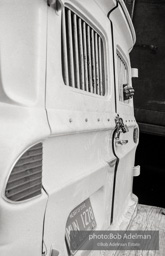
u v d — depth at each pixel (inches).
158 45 144.7
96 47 68.4
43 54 43.2
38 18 42.8
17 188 37.3
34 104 41.0
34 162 39.8
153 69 146.6
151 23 144.5
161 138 141.3
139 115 146.3
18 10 42.6
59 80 47.2
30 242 39.5
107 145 70.8
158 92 146.2
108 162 69.0
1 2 42.5
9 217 36.2
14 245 37.3
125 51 97.6
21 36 42.1
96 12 66.1
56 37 46.8
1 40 41.4
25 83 41.3
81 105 54.7
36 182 40.3
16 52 41.6
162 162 142.8
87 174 56.5
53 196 43.8
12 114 39.1
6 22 42.2
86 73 62.1
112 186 76.0
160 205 144.4
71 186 49.5
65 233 53.5
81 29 59.9
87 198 64.1
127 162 93.1
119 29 86.0
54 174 45.8
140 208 115.0
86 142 57.9
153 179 145.1
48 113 43.1
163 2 141.2
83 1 58.5
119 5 76.0
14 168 36.7
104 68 73.0
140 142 144.1
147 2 142.8
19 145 37.2
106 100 70.6
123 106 88.6
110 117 70.4
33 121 39.7
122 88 95.1
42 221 41.7
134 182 147.4
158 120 143.5
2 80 40.3
